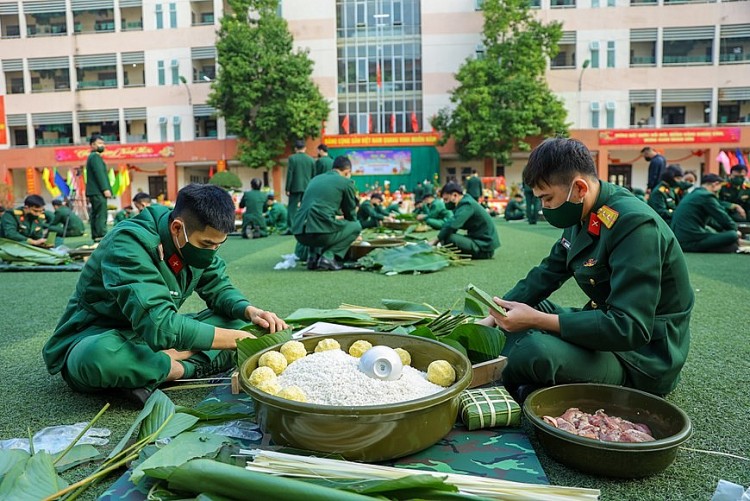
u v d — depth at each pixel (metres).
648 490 1.28
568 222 1.76
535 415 1.43
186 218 1.76
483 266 5.12
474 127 20.44
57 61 24.52
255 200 9.31
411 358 1.76
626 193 1.72
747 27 21.56
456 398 1.41
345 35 23.94
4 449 1.35
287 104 20.75
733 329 2.67
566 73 22.48
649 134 21.98
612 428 1.42
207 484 1.08
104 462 1.34
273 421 1.32
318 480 1.13
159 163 24.53
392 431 1.26
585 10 22.19
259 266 5.47
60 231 8.53
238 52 21.19
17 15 24.94
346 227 5.08
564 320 1.64
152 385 1.86
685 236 6.08
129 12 24.52
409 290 3.87
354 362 1.56
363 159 23.19
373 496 1.08
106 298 1.88
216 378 1.99
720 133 21.64
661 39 22.06
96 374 1.76
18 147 24.95
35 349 2.56
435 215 8.63
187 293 2.00
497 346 1.81
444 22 23.03
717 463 1.39
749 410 1.70
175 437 1.35
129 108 24.41
